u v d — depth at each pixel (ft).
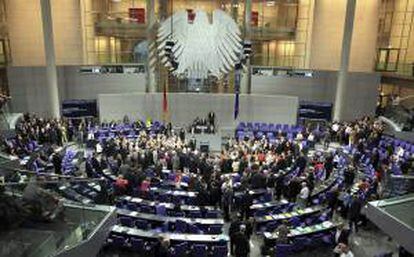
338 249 33.42
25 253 23.20
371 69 92.48
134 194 46.88
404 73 87.15
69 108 79.87
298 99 84.43
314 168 54.75
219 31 77.20
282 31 92.22
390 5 93.20
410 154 59.16
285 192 48.78
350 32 78.74
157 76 88.63
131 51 90.68
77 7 86.07
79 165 60.18
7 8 84.17
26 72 76.79
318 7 89.30
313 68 92.38
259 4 92.79
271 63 95.09
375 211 31.60
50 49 75.56
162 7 88.79
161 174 53.83
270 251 36.91
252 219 39.47
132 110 83.92
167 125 79.10
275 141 71.31
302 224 40.65
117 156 57.47
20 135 61.72
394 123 73.20
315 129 78.84
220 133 78.28
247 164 54.90
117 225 38.93
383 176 48.42
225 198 44.06
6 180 29.84
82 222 28.84
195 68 76.79
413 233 27.20
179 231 38.65
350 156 62.80
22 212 25.48
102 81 84.33
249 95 85.30
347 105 84.79
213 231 38.52
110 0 90.07
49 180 28.96
